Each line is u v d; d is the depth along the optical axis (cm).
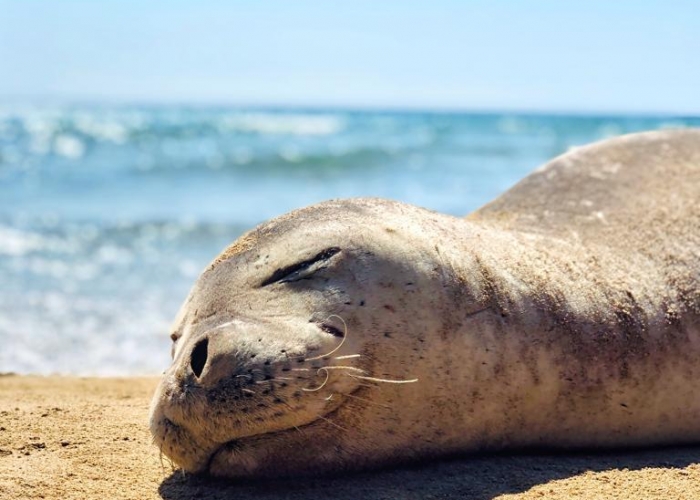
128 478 112
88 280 262
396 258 112
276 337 107
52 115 1544
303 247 112
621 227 135
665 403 122
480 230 123
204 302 113
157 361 184
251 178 584
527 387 116
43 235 344
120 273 273
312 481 111
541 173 150
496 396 114
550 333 117
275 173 609
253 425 107
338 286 110
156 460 116
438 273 113
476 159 732
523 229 135
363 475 112
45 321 213
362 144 888
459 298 113
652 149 150
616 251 130
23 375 166
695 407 124
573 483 112
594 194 142
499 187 525
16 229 357
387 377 110
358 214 117
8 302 230
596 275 124
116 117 1512
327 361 107
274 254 113
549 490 110
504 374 114
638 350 121
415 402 111
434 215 122
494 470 114
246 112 2320
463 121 1842
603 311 121
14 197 472
